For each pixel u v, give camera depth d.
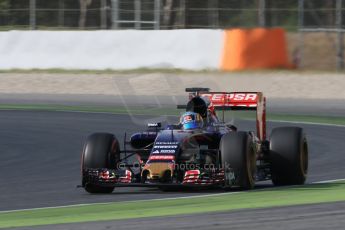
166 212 30.05
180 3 116.62
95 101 83.75
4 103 82.69
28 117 72.00
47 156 51.62
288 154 37.22
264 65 98.38
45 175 43.94
